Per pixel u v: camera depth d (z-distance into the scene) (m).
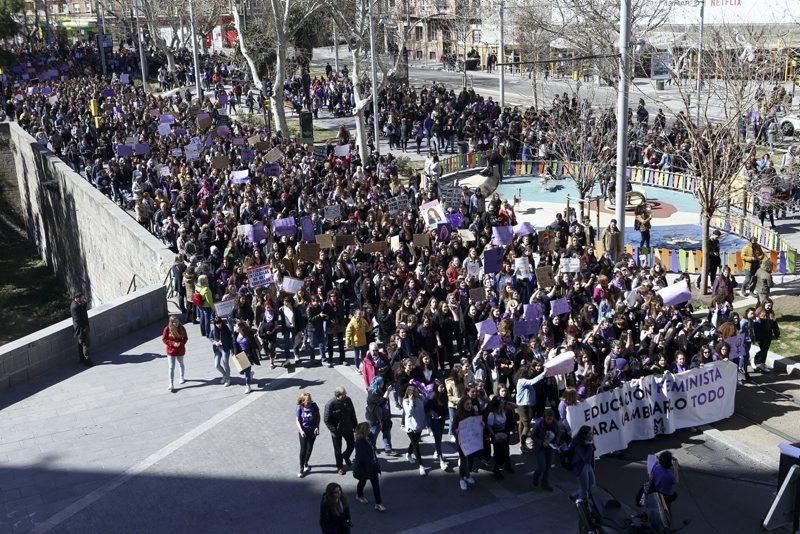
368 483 17.06
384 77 46.44
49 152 48.53
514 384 19.08
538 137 43.91
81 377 22.58
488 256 24.67
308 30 64.31
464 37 66.19
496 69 78.56
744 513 16.12
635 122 45.66
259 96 59.25
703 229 27.28
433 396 17.14
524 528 15.44
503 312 22.50
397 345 19.95
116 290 38.16
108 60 83.94
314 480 17.17
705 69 36.53
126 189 39.75
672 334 20.30
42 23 120.88
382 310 22.12
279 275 24.56
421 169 46.03
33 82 66.88
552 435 16.33
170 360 21.27
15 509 16.38
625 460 18.25
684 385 19.25
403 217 29.28
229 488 16.94
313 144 48.88
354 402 20.38
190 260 27.05
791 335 24.06
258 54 63.03
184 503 16.45
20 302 48.50
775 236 31.41
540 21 52.62
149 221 34.62
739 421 19.80
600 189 41.47
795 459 12.68
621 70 27.02
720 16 45.94
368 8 47.72
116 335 25.17
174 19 90.19
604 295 22.92
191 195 33.00
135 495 16.77
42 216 52.47
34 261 55.06
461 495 16.61
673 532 14.52
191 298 25.70
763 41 38.66
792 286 28.23
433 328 21.19
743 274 29.41
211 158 38.03
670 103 49.47
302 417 16.89
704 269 27.34
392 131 51.62
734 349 20.64
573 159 41.31
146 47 87.56
